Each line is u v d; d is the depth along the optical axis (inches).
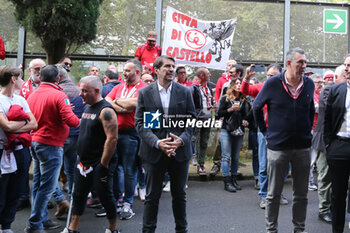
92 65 317.7
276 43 333.4
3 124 143.4
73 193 151.7
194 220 186.1
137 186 237.9
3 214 155.6
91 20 277.4
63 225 179.5
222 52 304.5
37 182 167.2
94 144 148.2
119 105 185.9
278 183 152.2
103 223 182.7
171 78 141.7
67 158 194.4
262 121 160.7
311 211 201.5
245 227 176.6
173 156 140.7
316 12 338.3
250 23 330.3
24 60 315.0
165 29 294.8
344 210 152.9
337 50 341.1
